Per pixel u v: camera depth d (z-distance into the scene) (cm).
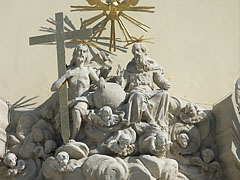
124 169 1276
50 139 1346
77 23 1526
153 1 1570
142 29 1538
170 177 1286
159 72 1385
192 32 1559
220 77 1527
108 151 1306
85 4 1542
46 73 1464
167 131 1352
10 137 1354
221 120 1369
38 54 1479
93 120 1317
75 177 1283
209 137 1377
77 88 1350
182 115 1370
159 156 1298
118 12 1512
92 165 1277
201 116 1372
